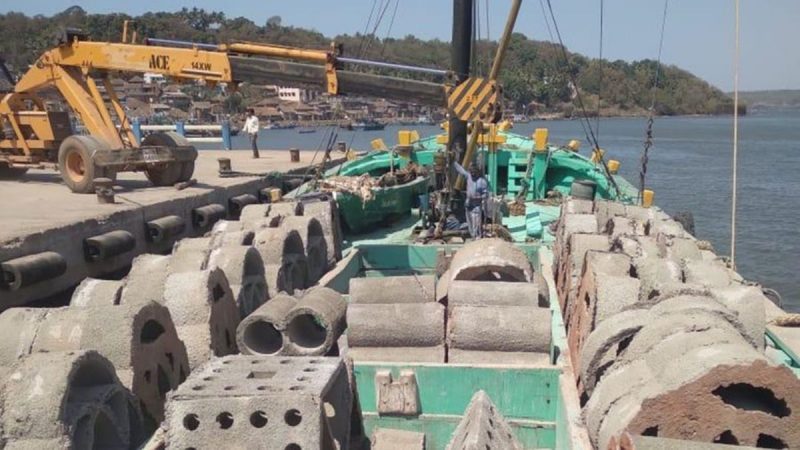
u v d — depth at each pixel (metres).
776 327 6.95
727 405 3.52
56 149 14.34
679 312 4.44
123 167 13.62
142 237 11.73
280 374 4.38
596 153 13.98
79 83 14.20
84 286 6.03
